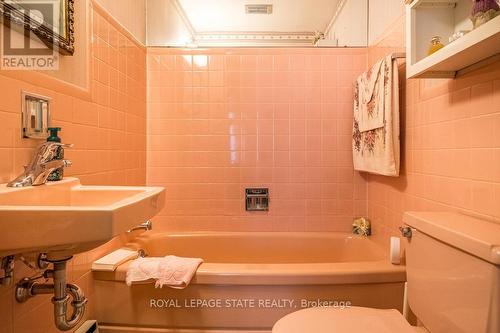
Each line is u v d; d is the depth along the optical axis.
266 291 1.27
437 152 1.25
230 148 2.08
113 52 1.61
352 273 1.28
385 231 1.77
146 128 2.08
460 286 0.80
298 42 2.30
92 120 1.40
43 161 0.91
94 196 1.04
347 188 2.08
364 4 2.05
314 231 2.09
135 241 1.81
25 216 0.61
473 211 1.03
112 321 1.32
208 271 1.27
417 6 1.09
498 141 0.93
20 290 0.90
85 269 1.28
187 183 2.09
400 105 1.56
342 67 2.07
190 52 2.08
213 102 2.08
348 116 2.07
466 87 1.07
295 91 2.07
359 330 0.89
